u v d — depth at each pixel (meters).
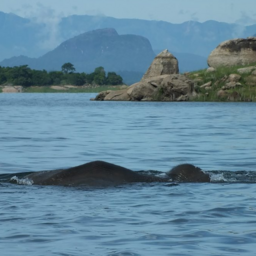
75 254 23.45
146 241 25.53
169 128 92.81
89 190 37.34
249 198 35.22
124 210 31.78
